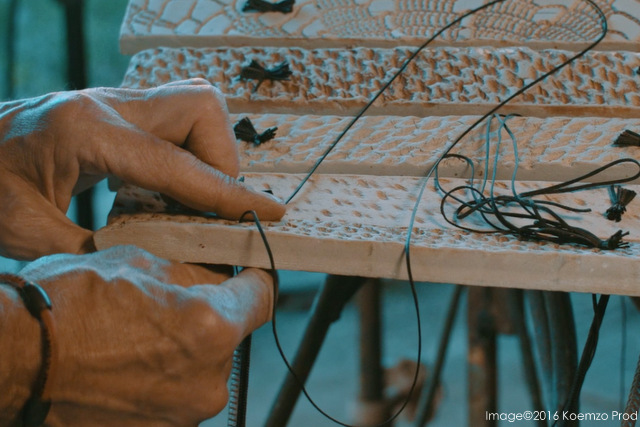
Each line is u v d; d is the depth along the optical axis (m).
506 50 1.51
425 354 3.30
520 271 1.07
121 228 1.13
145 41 1.66
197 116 1.17
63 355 0.91
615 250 1.08
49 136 1.09
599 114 1.40
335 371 3.19
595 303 1.12
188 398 0.99
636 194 1.24
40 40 3.52
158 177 1.10
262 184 1.28
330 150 1.34
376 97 1.45
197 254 1.13
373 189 1.26
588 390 3.05
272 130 1.37
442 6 1.65
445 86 1.46
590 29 1.58
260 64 1.54
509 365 3.21
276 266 1.12
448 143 1.34
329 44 1.61
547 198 1.23
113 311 0.94
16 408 0.91
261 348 3.33
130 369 0.94
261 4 1.67
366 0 1.68
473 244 1.10
